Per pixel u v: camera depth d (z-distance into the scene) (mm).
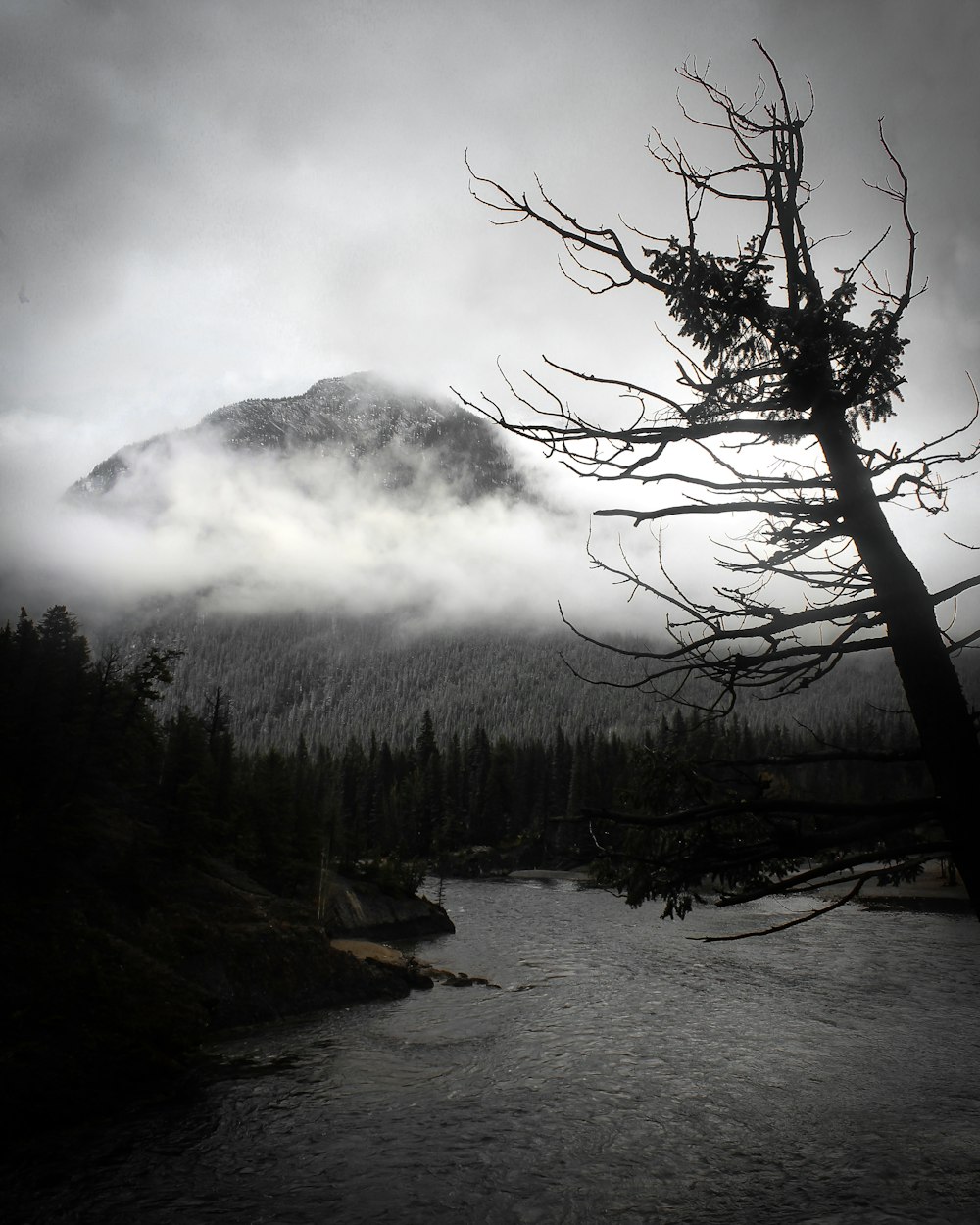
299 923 40125
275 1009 34781
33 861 33062
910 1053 29625
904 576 3578
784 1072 27766
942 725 3363
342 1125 23109
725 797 3998
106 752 45406
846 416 4133
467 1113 24078
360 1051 30312
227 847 53094
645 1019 34625
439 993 40094
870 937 52531
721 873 3742
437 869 114562
